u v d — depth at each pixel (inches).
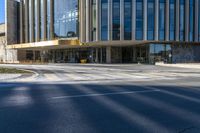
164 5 1983.3
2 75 912.9
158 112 337.4
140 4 1966.0
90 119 301.3
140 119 302.0
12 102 401.4
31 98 439.2
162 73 1082.1
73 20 2255.2
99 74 1002.7
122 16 1963.6
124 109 353.1
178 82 711.1
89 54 2429.9
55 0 2471.7
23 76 891.4
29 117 309.9
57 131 257.1
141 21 1967.3
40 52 3034.0
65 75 946.1
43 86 616.1
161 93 496.7
